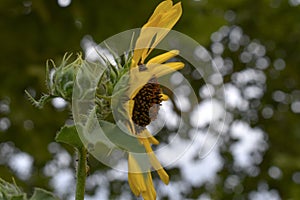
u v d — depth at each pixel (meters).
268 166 7.71
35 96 5.94
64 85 1.95
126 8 5.55
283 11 7.35
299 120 8.00
